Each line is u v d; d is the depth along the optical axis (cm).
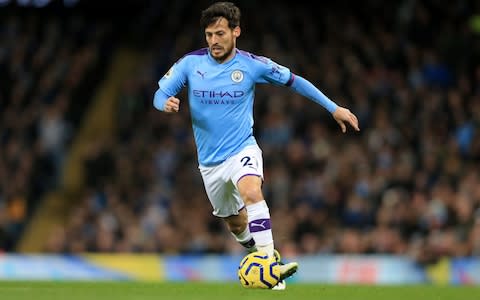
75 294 2553
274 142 7012
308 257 5253
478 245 5666
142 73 8200
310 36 8144
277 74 2992
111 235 6241
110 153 7250
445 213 5925
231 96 2930
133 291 2738
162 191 6681
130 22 9150
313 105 7250
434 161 6519
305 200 6438
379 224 6050
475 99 7300
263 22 8219
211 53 2920
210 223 6269
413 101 7219
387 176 6378
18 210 6950
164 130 7344
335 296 2623
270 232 2852
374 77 7531
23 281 3669
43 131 7488
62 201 7344
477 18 7569
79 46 8581
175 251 6069
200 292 2694
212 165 2977
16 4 8900
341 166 6600
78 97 8138
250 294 2611
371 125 7088
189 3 8694
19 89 7812
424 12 8056
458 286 3625
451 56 7638
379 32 8094
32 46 8238
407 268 5244
